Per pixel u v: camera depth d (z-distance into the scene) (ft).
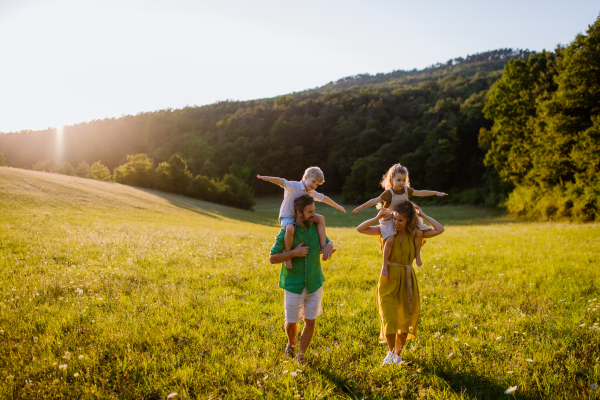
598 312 16.47
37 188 81.20
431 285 22.33
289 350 12.81
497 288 21.17
